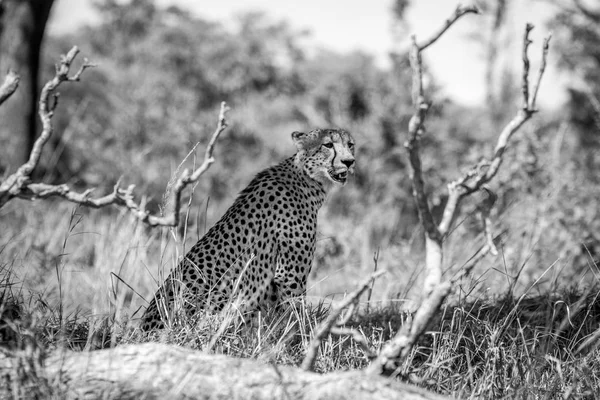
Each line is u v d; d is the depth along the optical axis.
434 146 22.39
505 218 14.05
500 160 5.76
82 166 23.47
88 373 5.48
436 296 5.56
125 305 10.48
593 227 14.47
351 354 7.40
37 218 15.21
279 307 8.90
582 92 25.19
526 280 11.71
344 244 14.95
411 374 6.70
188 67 31.95
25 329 6.09
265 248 8.97
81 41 34.84
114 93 29.48
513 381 7.09
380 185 21.89
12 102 19.30
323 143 9.77
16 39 19.17
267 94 30.89
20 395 5.35
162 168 22.88
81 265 12.27
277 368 5.43
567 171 16.73
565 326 8.62
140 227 10.60
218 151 24.94
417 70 5.60
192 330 7.30
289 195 9.33
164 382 5.36
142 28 35.03
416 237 15.23
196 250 8.61
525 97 5.74
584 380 7.14
